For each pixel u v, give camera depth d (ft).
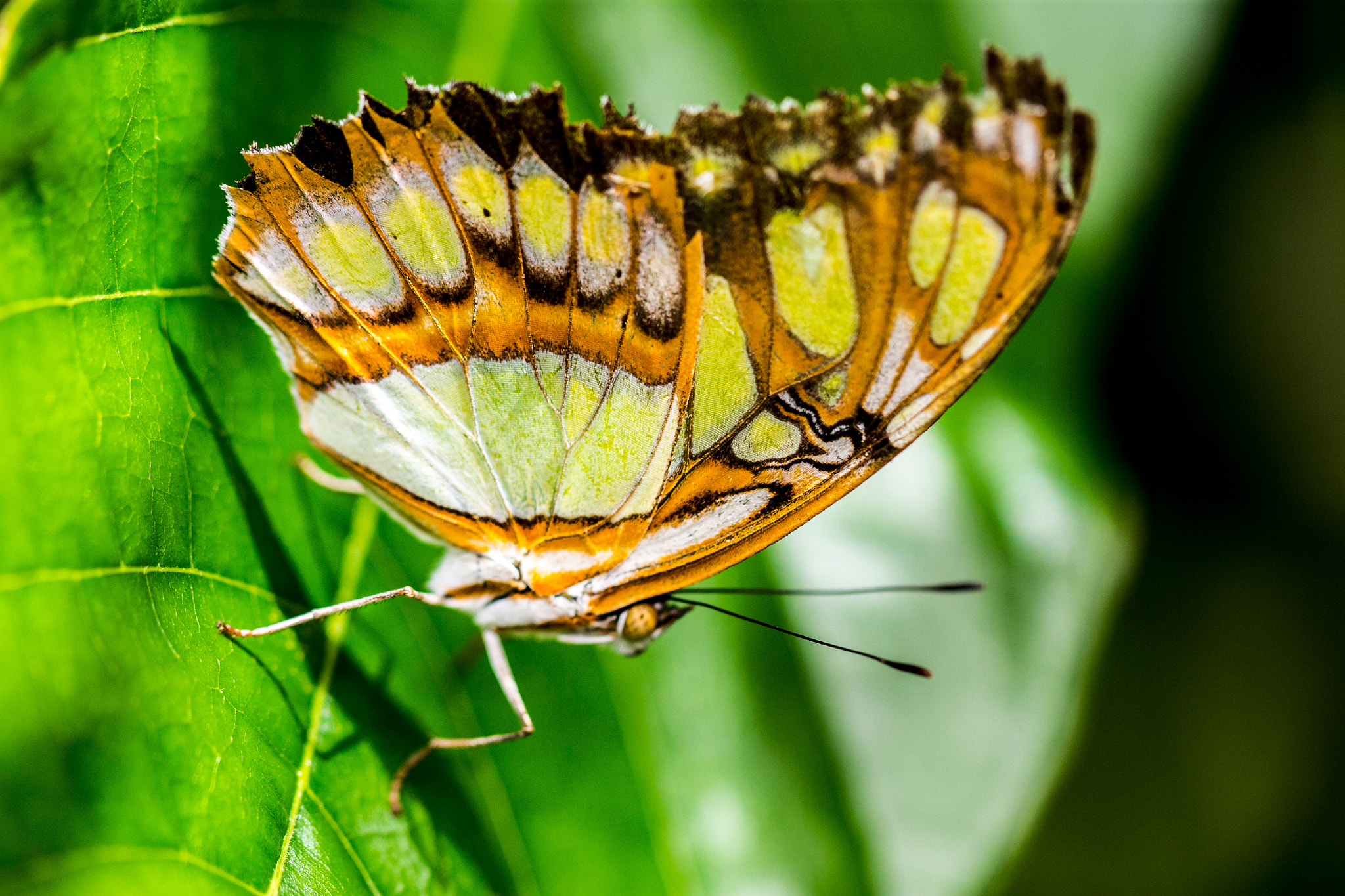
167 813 1.43
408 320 1.50
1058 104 1.49
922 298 1.50
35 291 1.44
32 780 1.42
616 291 1.50
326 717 1.49
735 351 1.50
